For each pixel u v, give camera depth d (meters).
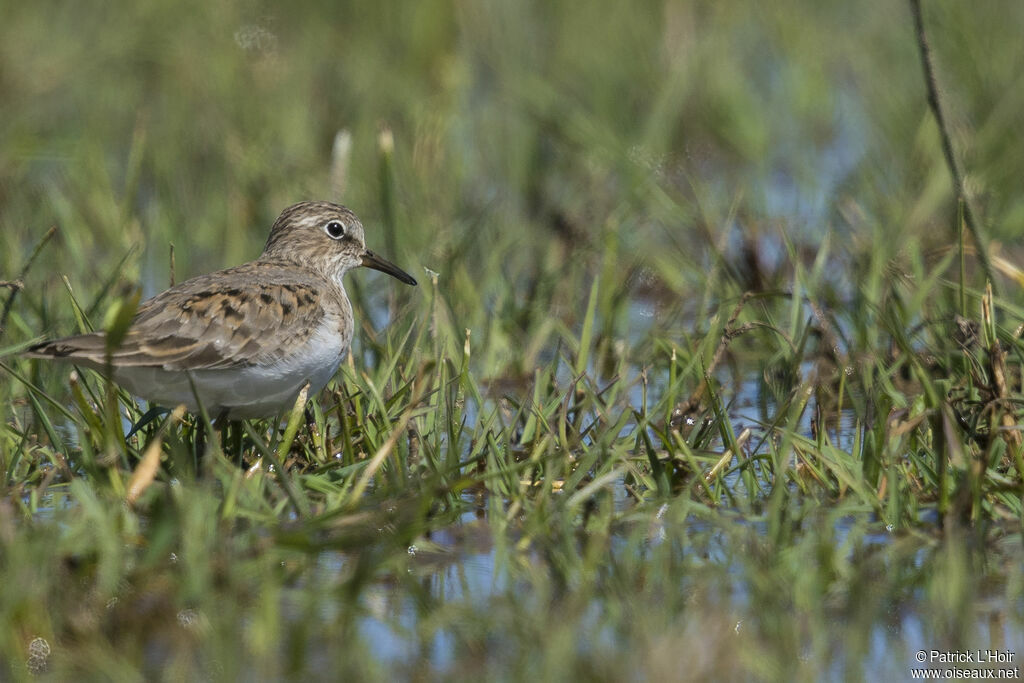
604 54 25.06
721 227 18.83
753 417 13.58
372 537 9.51
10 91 22.50
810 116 23.69
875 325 14.53
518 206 20.16
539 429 11.95
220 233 18.98
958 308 14.10
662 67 24.25
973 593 9.42
